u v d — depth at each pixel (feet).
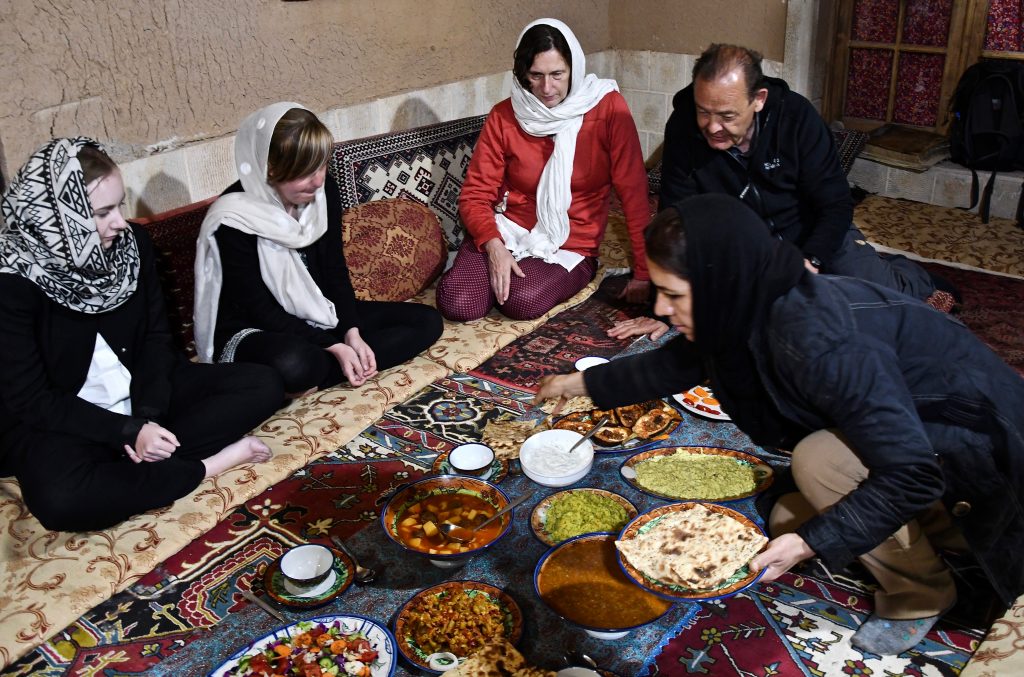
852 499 5.81
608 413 9.05
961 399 6.04
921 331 6.03
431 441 9.15
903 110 16.30
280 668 6.06
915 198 15.65
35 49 9.19
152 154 10.48
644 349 10.94
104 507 7.79
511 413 9.55
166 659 6.60
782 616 6.87
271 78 11.53
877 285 6.18
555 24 10.85
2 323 7.57
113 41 9.81
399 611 6.64
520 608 6.61
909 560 6.48
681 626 6.75
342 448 9.09
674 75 16.92
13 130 9.21
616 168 11.51
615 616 6.34
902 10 15.61
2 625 6.91
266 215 9.37
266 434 9.19
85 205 7.64
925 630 6.56
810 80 16.14
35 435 7.93
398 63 13.17
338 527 7.93
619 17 17.13
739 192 10.29
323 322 10.01
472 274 11.61
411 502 7.48
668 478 7.90
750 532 6.43
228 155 11.28
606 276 13.04
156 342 8.85
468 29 14.14
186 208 10.70
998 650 6.43
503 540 7.60
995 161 14.78
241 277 9.60
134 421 8.05
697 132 10.16
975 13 14.88
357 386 10.03
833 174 9.99
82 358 8.26
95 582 7.32
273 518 8.10
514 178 11.98
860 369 5.58
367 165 12.14
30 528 8.04
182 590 7.30
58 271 7.81
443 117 14.14
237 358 9.66
